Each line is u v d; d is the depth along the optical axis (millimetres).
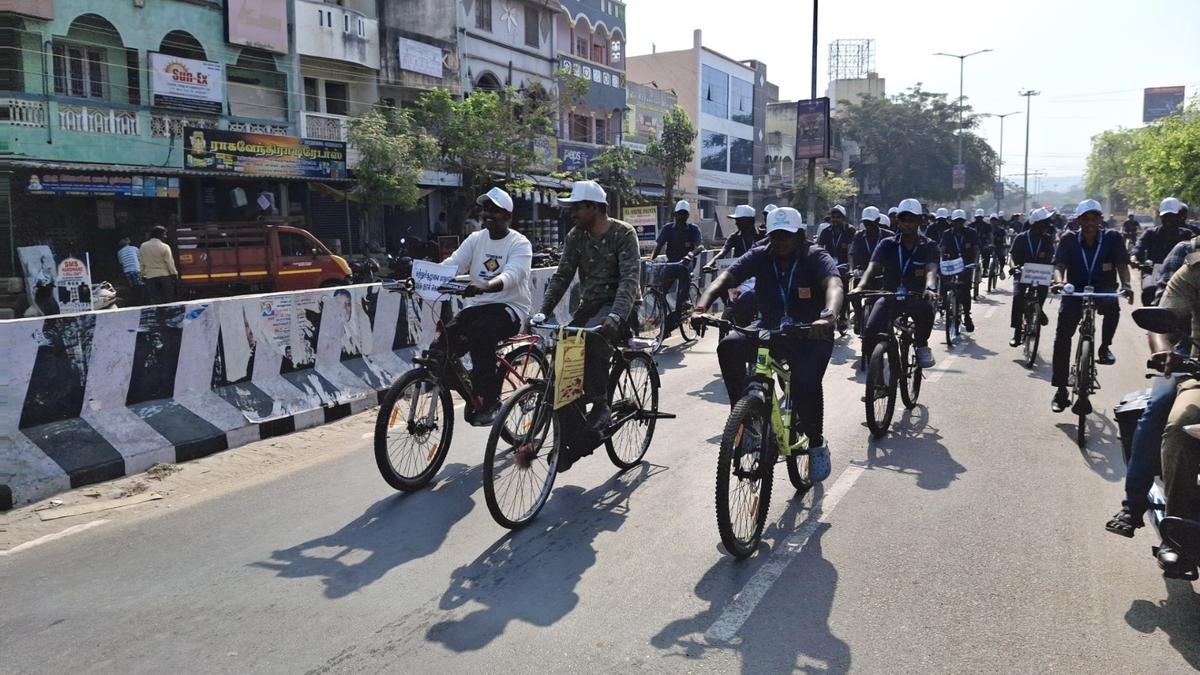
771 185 55719
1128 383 9617
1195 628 3797
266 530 5082
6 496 5465
